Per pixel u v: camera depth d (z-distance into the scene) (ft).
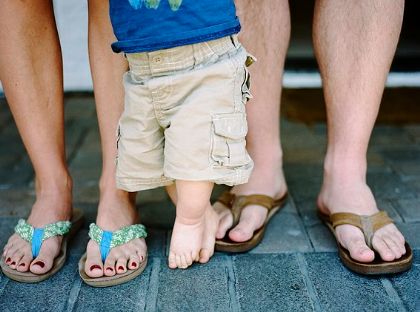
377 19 4.43
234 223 4.91
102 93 4.56
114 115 4.60
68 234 4.88
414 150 7.07
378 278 4.29
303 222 5.24
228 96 3.78
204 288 4.19
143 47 3.61
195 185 3.95
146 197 5.87
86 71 9.76
